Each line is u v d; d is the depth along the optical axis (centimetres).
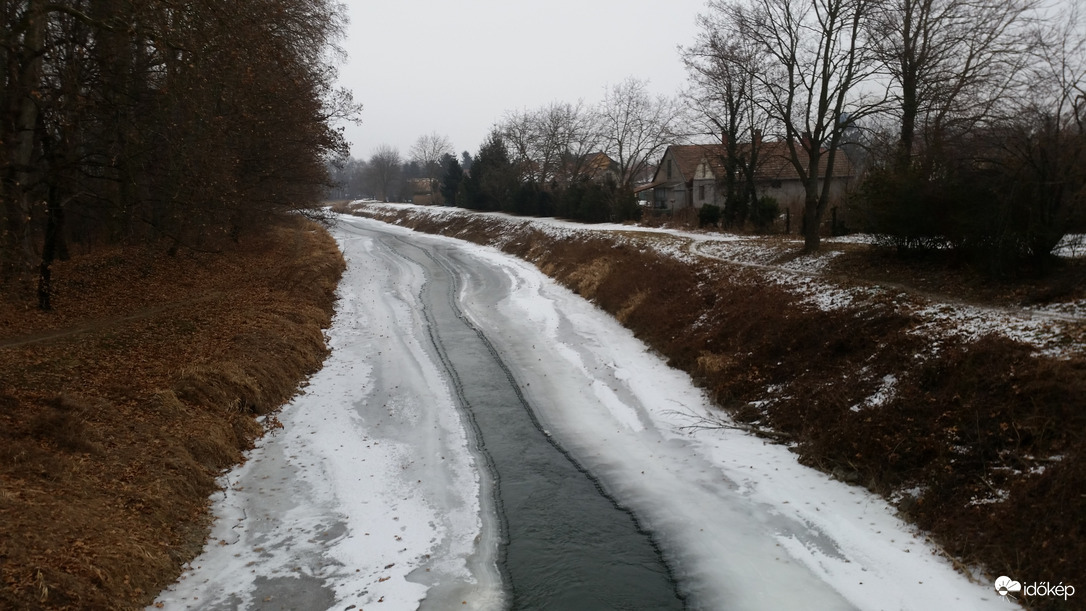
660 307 2241
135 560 872
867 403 1254
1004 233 1471
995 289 1475
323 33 2967
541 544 1016
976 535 902
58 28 1836
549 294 2875
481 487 1203
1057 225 1402
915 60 2162
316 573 930
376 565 952
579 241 3569
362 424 1479
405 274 3500
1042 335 1146
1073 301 1284
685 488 1174
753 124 3641
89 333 1656
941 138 1753
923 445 1088
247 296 2261
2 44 1395
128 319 1839
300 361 1806
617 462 1295
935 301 1469
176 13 1549
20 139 1734
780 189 4900
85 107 1667
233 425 1360
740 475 1195
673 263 2530
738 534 1016
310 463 1277
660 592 893
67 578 773
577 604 866
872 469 1120
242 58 1859
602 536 1038
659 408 1552
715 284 2188
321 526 1055
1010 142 1469
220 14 1666
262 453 1319
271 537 1023
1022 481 921
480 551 996
